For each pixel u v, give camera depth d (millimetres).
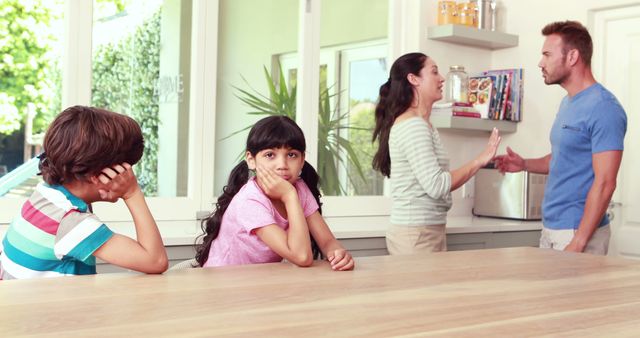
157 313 981
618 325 1001
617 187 3760
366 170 3803
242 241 1713
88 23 2926
